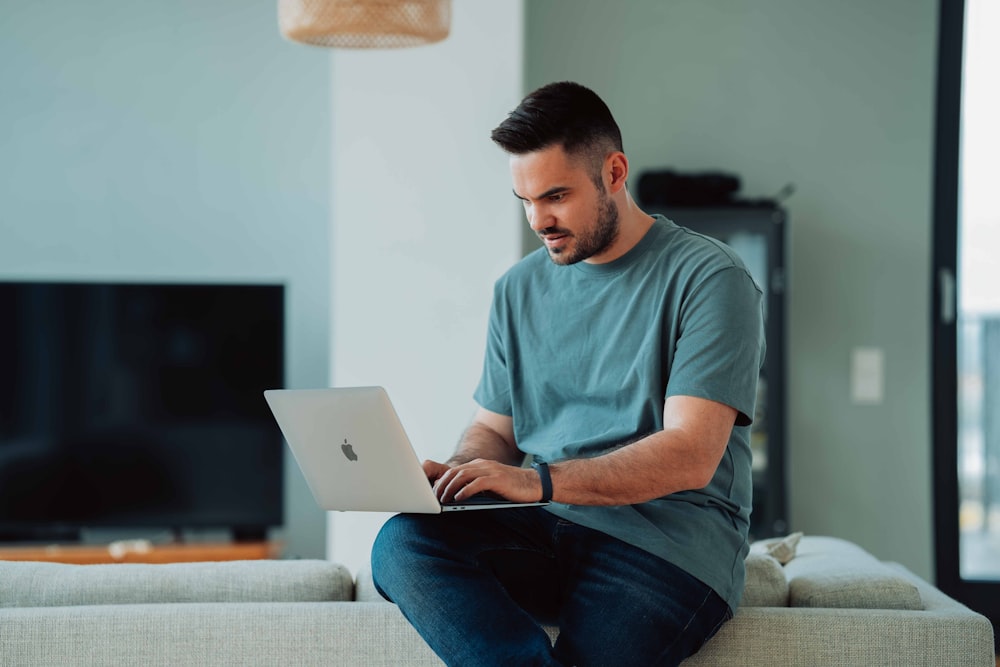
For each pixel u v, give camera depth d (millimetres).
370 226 3811
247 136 4461
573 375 1927
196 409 4281
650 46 4367
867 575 1850
